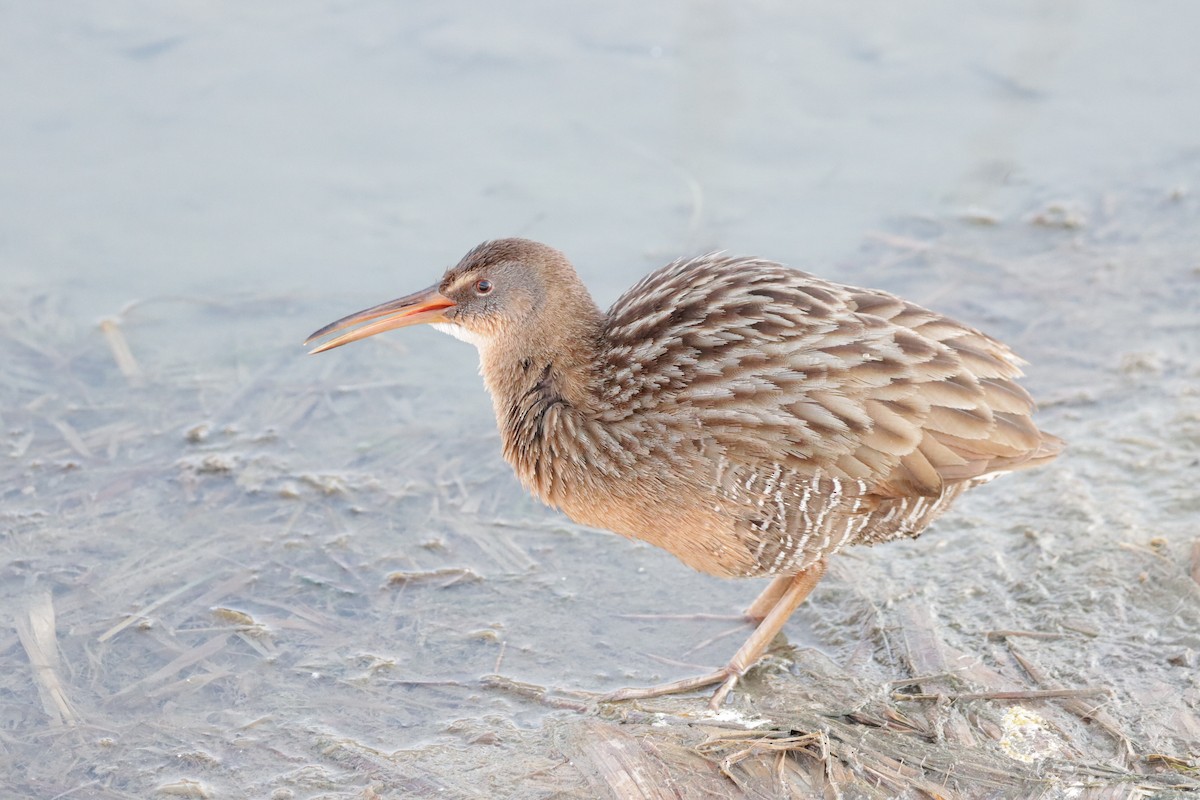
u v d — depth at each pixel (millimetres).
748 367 9164
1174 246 14914
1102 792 8336
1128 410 12453
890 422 9039
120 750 9000
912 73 17562
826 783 8500
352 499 11664
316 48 17781
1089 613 9977
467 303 10281
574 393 9805
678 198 15516
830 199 15609
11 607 10289
